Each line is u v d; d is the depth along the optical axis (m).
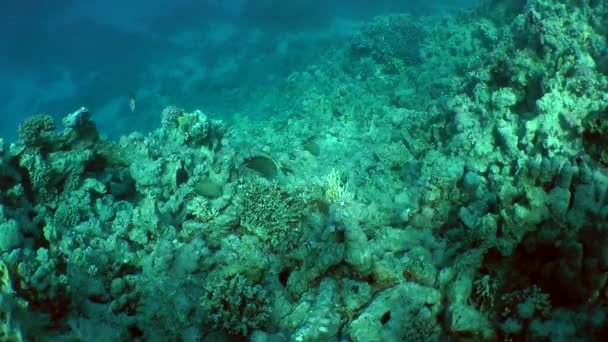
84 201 3.32
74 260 2.62
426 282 2.21
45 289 2.29
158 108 9.28
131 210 3.36
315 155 3.54
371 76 6.31
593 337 1.85
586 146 2.95
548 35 3.65
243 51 10.85
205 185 2.94
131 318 2.45
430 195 2.71
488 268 2.21
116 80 11.23
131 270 2.80
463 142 3.51
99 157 3.68
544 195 2.17
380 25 7.35
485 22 6.25
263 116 6.93
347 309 2.21
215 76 9.92
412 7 10.77
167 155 3.62
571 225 2.10
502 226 2.19
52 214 3.27
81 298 2.48
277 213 2.59
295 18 11.61
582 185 2.14
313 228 2.62
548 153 3.05
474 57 5.45
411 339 2.11
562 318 1.92
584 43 3.82
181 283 2.47
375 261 2.20
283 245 2.58
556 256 2.10
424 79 5.72
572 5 4.24
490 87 3.97
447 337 2.11
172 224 3.14
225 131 4.03
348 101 5.39
